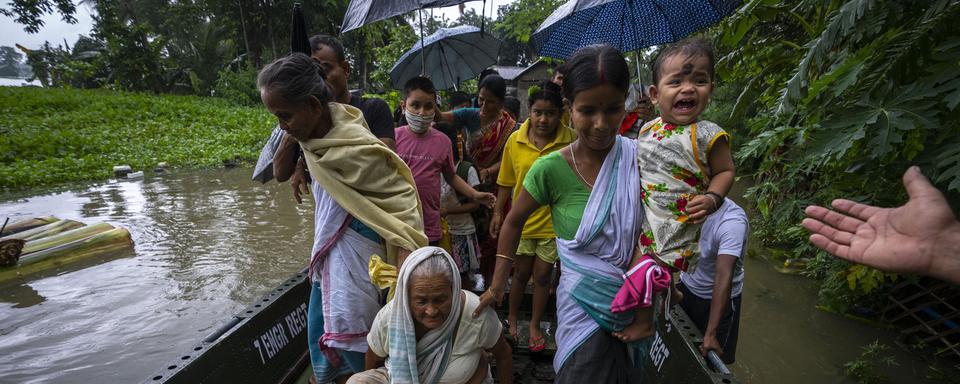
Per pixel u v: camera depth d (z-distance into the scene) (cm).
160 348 370
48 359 356
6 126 1302
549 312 313
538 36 386
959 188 212
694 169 154
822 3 333
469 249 339
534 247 267
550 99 268
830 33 257
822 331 388
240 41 2903
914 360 349
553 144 277
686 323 237
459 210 326
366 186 188
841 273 396
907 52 234
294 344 268
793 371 338
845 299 409
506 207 328
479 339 188
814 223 118
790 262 502
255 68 2625
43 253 532
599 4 294
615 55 144
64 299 451
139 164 1146
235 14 2673
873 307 408
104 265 534
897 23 262
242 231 655
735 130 774
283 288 273
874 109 235
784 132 336
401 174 201
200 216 732
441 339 180
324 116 188
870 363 344
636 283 152
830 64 319
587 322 169
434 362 181
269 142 229
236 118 1862
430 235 289
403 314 174
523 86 1574
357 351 199
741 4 351
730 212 228
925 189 102
